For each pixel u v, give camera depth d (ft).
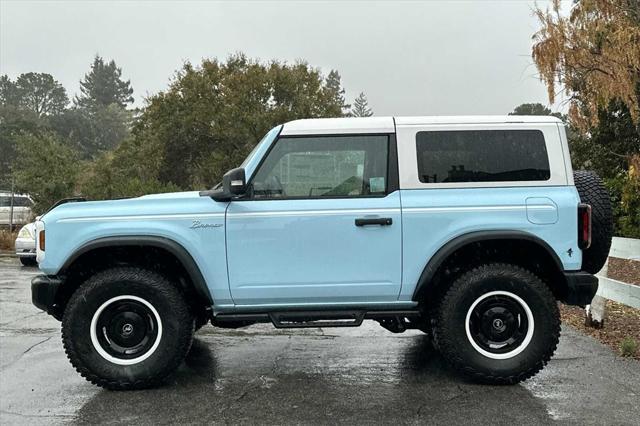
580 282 14.87
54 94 412.36
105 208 15.07
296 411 13.48
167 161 110.11
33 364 17.46
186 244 14.84
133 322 15.01
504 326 15.08
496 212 14.96
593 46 36.40
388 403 13.94
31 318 24.40
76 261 15.19
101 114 371.97
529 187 15.17
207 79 109.91
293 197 15.11
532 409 13.48
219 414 13.33
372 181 15.24
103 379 14.76
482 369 14.88
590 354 17.94
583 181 16.17
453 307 15.01
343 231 14.92
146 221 14.89
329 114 113.19
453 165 15.23
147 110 113.91
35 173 58.59
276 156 15.28
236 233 14.87
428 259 14.97
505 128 15.38
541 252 15.28
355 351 18.63
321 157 15.30
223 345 19.48
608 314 23.45
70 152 61.00
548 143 15.34
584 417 13.00
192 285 15.55
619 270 37.22
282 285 14.97
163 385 15.35
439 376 15.96
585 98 36.96
